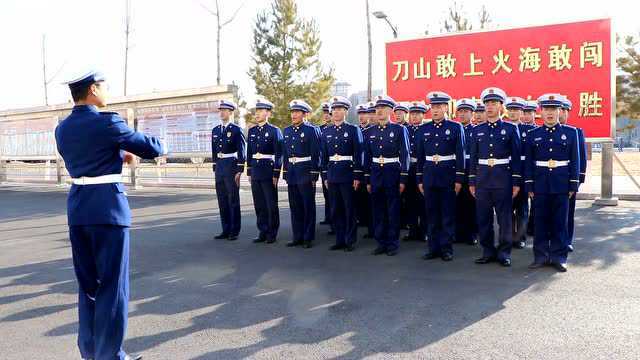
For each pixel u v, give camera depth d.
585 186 14.45
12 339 4.01
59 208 12.99
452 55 11.12
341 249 7.29
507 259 6.12
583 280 5.32
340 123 7.23
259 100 7.95
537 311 4.37
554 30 10.33
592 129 10.19
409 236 8.00
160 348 3.75
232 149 8.12
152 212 11.61
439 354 3.52
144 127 16.44
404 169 6.75
